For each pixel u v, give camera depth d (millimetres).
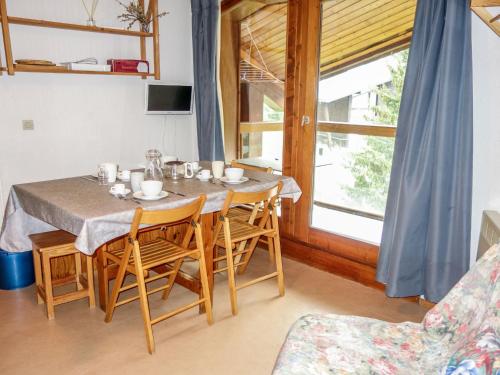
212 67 3607
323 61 3111
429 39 2326
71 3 3215
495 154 2336
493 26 2053
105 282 2545
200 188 2543
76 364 2090
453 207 2426
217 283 3012
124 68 3381
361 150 3102
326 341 1539
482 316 1440
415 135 2412
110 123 3584
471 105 2299
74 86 3324
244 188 2592
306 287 2977
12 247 2660
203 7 3562
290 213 3449
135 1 3578
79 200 2246
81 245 1921
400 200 2506
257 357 2172
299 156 3314
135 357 2156
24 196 2469
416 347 1564
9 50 2809
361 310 2672
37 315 2537
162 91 3746
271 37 3658
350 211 3277
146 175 2709
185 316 2553
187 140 4172
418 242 2537
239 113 4031
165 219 2104
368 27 2930
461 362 1155
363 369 1407
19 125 3096
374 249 2953
